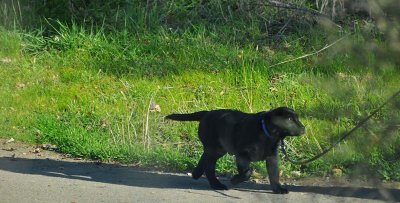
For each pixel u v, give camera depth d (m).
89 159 10.62
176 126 11.56
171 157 10.30
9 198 8.20
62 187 8.74
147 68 13.52
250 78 12.91
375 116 5.30
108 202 8.11
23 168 9.81
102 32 14.47
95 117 12.11
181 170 10.10
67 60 13.99
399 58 4.48
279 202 8.19
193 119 9.27
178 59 13.70
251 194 8.63
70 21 15.02
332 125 5.71
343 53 4.83
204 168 9.01
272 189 8.62
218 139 8.80
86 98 12.80
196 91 12.83
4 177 9.21
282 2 14.52
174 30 14.53
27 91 13.07
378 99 5.34
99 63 13.80
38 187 8.71
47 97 12.91
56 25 14.91
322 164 9.51
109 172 9.77
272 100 12.40
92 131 11.67
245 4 14.71
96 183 9.06
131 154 10.47
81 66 13.82
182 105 12.41
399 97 4.93
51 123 11.78
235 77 13.05
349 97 5.12
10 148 11.00
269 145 8.46
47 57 14.10
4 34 14.51
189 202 8.16
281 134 8.43
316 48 13.30
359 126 5.09
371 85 4.93
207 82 13.05
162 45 14.01
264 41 13.98
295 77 12.77
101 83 13.26
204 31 14.29
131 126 11.59
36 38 14.52
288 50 13.62
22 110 12.55
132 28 14.55
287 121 8.31
